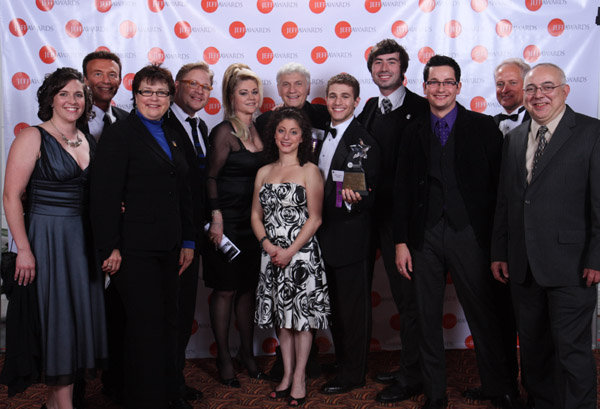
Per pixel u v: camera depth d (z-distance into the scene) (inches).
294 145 118.6
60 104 99.3
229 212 128.1
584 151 95.2
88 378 102.5
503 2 148.3
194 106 128.6
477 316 112.0
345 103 120.8
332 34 149.5
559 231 96.8
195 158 120.0
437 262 110.9
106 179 98.3
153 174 102.6
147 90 103.9
